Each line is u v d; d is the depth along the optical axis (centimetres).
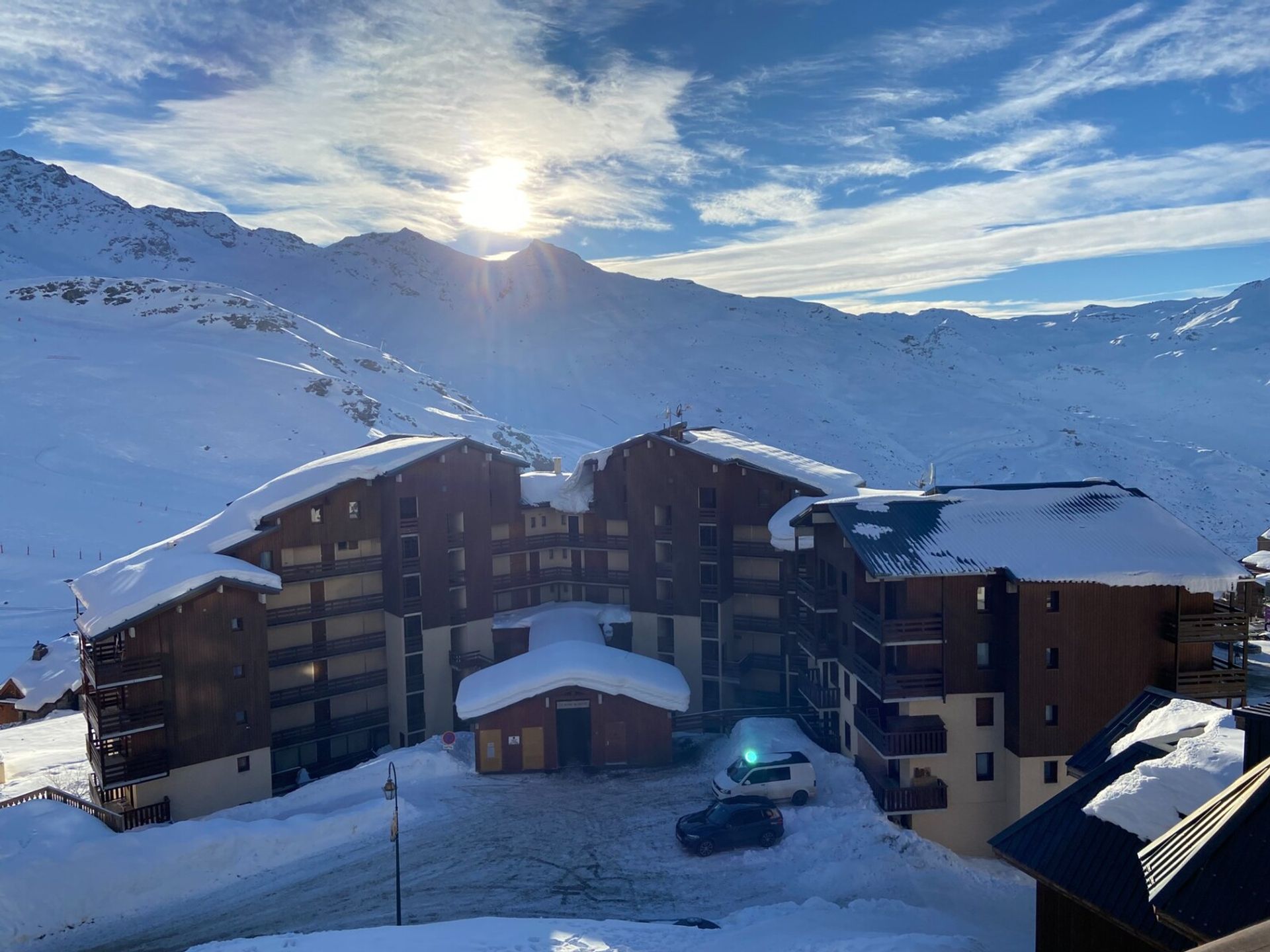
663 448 6069
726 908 3278
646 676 4897
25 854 3522
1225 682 3709
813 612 4872
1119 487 4366
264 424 14425
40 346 16450
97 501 11131
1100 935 1792
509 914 3272
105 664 4147
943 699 3866
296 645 5319
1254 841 1369
